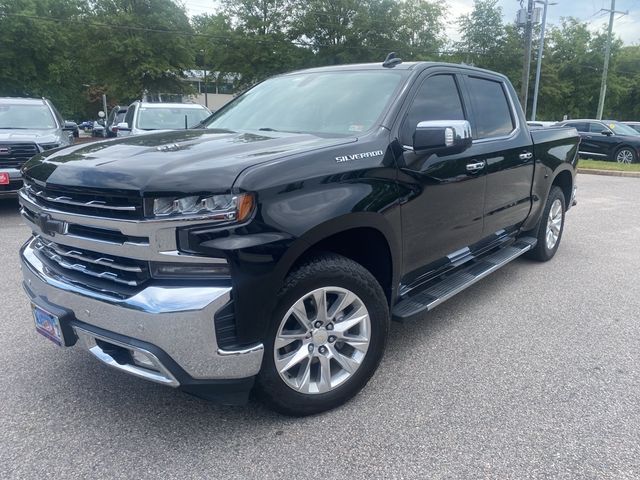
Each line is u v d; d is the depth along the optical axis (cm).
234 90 2952
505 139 456
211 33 2789
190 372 244
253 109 403
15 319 421
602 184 1352
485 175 412
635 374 344
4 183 787
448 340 394
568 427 284
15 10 2602
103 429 280
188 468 251
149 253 239
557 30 3806
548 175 539
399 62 387
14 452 261
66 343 274
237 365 250
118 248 247
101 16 2570
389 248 317
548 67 3412
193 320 235
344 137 318
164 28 2586
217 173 240
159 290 239
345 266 286
